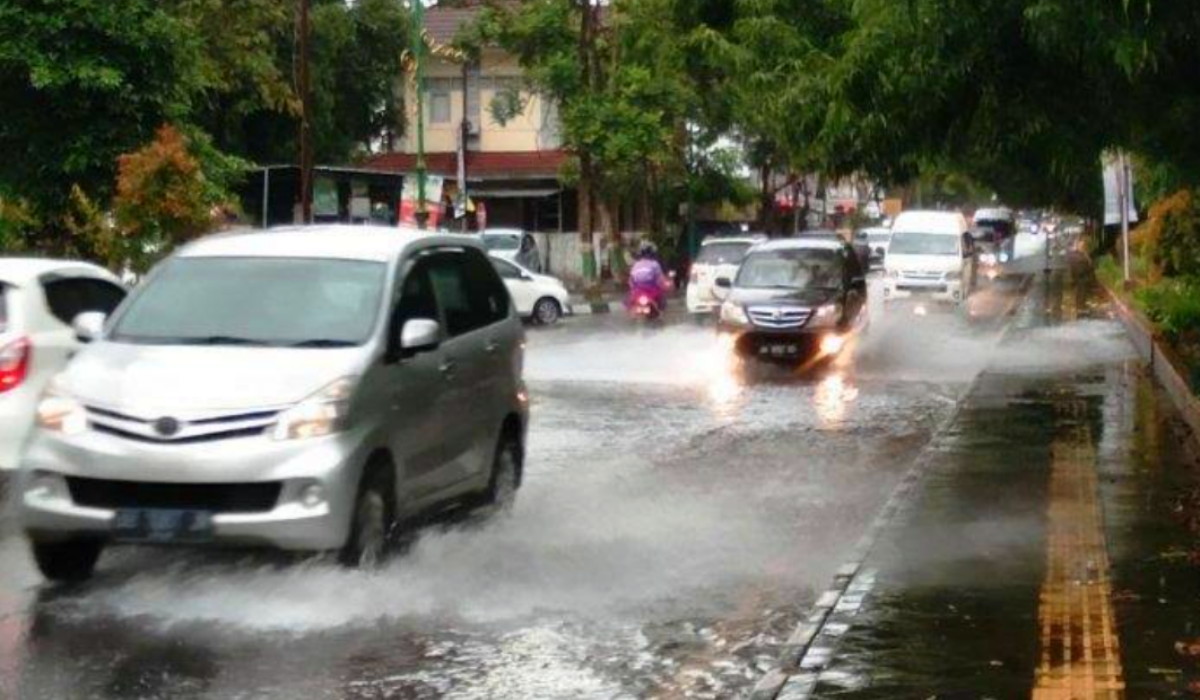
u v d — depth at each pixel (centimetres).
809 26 2836
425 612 1073
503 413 1373
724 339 2970
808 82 1825
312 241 1263
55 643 986
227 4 4697
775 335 2927
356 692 895
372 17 5825
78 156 2758
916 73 1544
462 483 1290
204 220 2717
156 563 1178
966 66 1513
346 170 4744
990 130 1584
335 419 1087
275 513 1061
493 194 6756
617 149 5281
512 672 941
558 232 7000
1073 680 873
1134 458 1711
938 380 2722
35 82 2689
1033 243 12425
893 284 4772
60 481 1087
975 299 5119
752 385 2656
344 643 996
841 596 1088
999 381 2555
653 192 6206
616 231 6356
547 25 5431
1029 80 1551
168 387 1092
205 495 1069
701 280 4397
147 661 951
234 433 1075
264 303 1205
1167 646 944
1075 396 2319
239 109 4781
